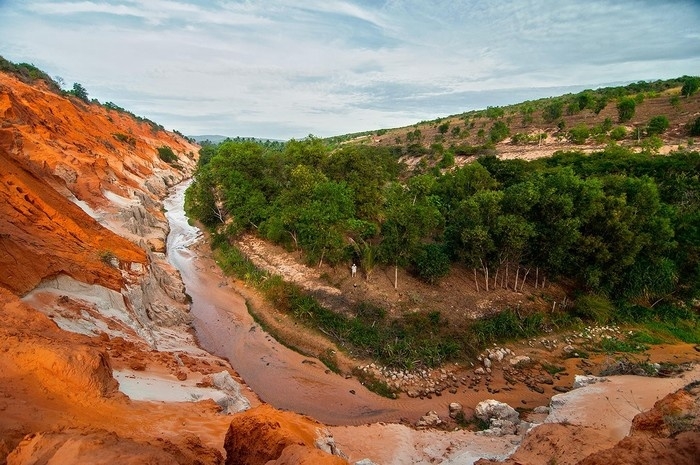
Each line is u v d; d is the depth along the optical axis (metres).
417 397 24.62
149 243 45.06
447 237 35.41
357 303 31.78
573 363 27.80
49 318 17.44
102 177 53.00
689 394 13.01
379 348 27.58
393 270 35.50
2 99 52.50
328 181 42.66
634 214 32.62
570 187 33.31
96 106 125.25
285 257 39.88
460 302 32.09
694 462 9.26
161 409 14.41
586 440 14.45
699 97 90.25
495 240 32.03
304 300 32.41
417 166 85.44
